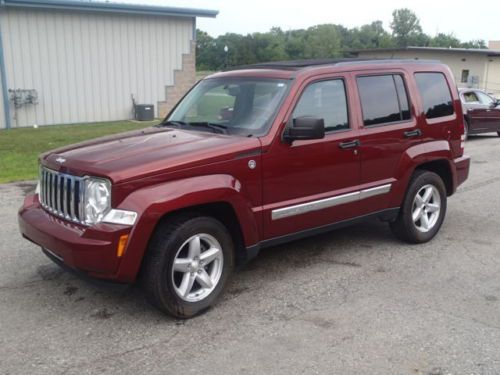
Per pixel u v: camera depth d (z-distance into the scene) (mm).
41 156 4777
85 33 17672
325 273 5289
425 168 6340
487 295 4805
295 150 4852
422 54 40188
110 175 3914
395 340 3971
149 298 4184
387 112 5699
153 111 19062
